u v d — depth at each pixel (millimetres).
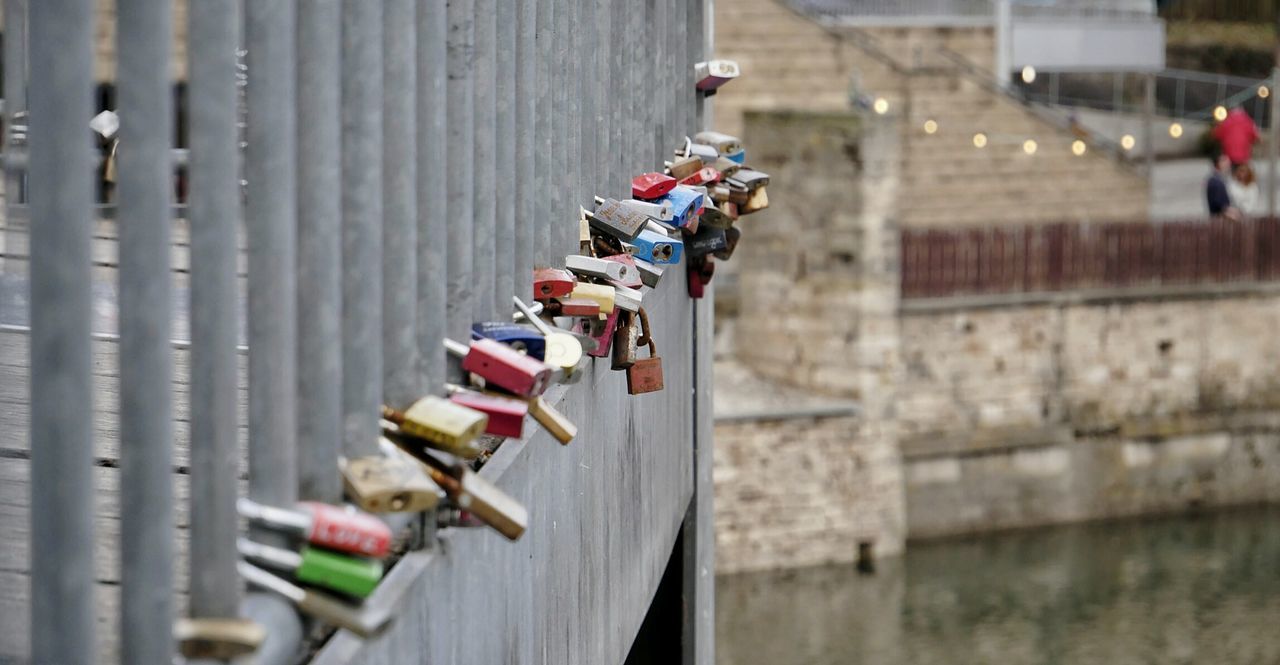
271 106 2166
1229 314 31562
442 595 2656
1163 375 31297
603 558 4328
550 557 3535
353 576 2174
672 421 6270
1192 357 31422
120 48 1809
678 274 6492
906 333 29062
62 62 1671
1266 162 39812
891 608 26906
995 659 25141
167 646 1922
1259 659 25484
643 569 5285
